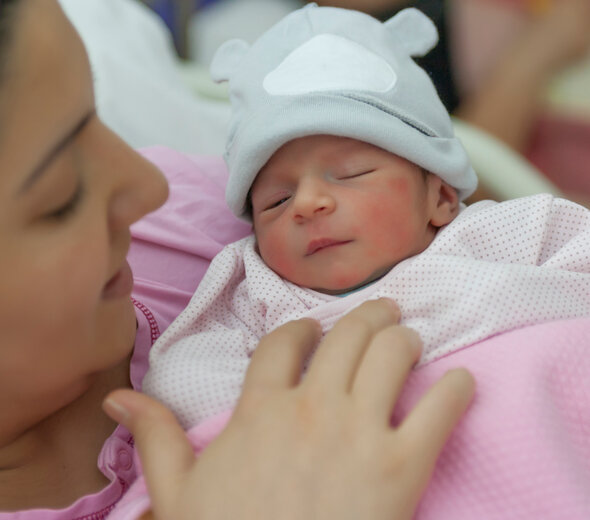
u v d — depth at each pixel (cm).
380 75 81
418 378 62
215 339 72
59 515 58
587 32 219
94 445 65
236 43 92
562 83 215
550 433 56
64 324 50
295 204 76
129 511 54
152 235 84
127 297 60
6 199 45
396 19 90
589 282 70
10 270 46
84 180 50
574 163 211
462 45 214
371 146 78
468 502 55
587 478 57
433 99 86
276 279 79
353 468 46
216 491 46
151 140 124
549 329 63
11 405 55
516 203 78
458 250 75
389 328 55
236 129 85
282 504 44
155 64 144
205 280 80
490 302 65
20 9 46
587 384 61
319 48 82
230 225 91
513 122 212
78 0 142
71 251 48
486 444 56
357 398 50
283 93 79
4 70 44
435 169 80
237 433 49
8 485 60
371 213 76
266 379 53
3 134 44
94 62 126
